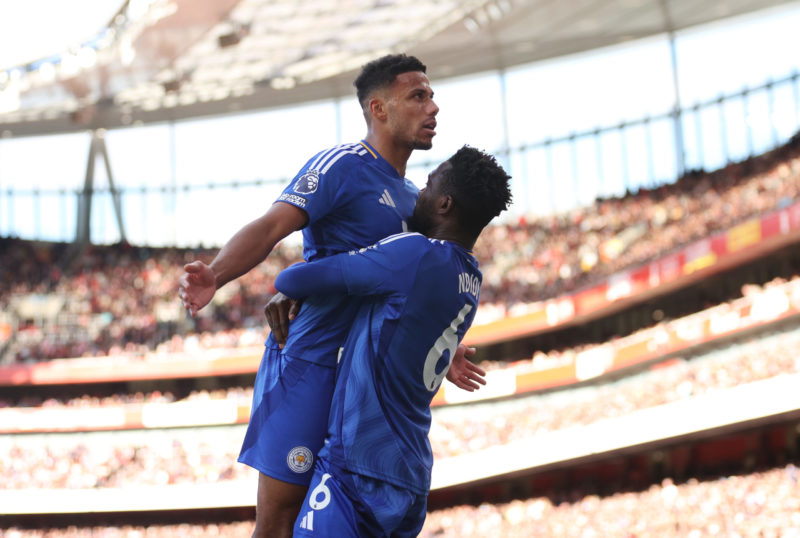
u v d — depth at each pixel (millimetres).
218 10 28594
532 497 28922
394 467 2949
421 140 3166
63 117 42625
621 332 31547
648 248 31141
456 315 3061
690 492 23422
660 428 22969
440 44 35875
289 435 3037
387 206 3129
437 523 28312
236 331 36750
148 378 34375
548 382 29500
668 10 34812
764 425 22469
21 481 30953
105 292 40562
